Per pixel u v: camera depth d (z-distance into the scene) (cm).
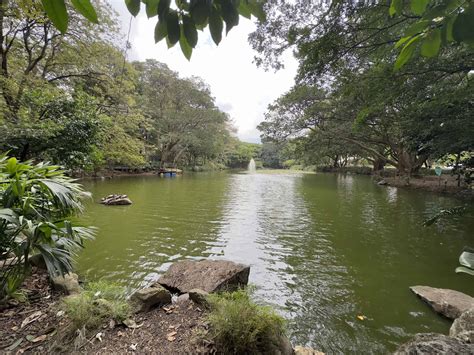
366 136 1365
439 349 138
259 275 339
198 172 2506
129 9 67
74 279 248
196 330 167
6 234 179
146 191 1043
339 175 2378
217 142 2644
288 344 172
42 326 171
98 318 172
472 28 61
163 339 160
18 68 709
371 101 532
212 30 66
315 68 425
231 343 151
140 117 1141
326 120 1298
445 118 647
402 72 436
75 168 557
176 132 2100
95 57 849
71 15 684
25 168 198
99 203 750
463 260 167
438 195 990
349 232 533
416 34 72
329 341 221
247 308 169
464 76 476
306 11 394
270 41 452
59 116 551
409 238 493
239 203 841
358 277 335
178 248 423
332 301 280
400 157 1434
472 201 817
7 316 181
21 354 145
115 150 1069
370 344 217
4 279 188
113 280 308
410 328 237
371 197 998
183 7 65
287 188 1299
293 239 486
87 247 411
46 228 175
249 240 475
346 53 403
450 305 254
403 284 317
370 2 330
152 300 203
